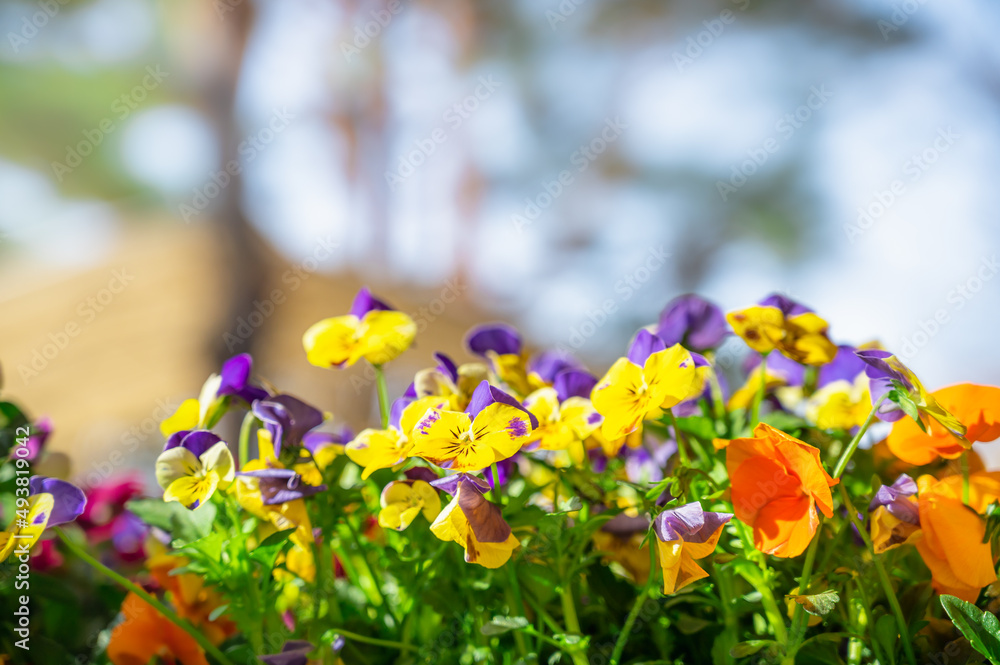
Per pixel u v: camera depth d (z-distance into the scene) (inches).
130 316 174.1
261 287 177.6
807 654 26.8
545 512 27.2
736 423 29.1
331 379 140.6
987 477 26.7
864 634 26.6
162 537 29.5
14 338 173.9
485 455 26.4
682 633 27.9
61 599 29.9
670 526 25.9
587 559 27.5
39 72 294.4
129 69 292.7
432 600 27.5
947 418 26.1
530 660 26.9
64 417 155.9
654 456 30.3
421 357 160.7
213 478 27.0
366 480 28.1
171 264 181.3
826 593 25.8
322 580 28.1
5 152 318.7
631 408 26.8
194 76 203.5
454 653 27.9
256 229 185.0
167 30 253.3
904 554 26.8
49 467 31.1
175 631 28.9
